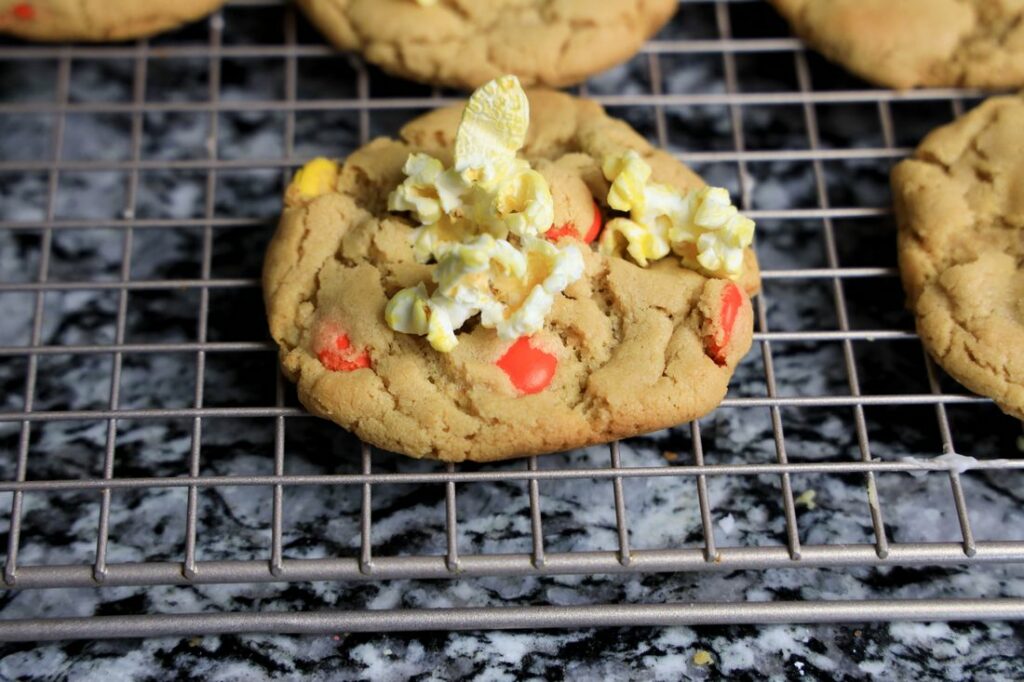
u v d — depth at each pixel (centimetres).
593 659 40
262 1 47
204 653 40
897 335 42
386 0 45
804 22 46
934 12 45
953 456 40
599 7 45
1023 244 42
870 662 40
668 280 41
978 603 40
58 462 43
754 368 44
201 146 47
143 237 45
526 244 40
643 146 43
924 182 43
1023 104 44
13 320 45
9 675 40
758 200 46
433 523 42
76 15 45
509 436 40
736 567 40
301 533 42
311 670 40
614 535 42
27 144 47
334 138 47
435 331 39
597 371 40
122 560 41
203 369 41
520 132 40
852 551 40
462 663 40
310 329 41
